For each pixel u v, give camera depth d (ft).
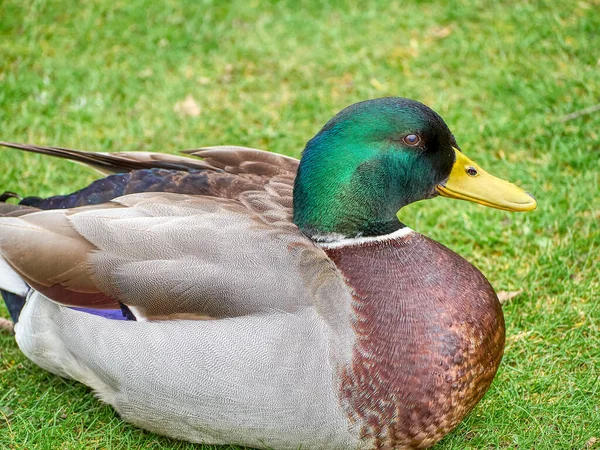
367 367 16.40
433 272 17.43
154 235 17.47
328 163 17.76
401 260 17.56
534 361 20.85
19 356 21.48
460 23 34.45
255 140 29.84
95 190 20.01
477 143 28.96
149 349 16.98
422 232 25.49
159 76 32.37
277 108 31.17
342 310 16.70
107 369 17.60
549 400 19.77
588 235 24.79
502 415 19.27
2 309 23.00
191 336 16.75
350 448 16.99
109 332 17.34
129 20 34.68
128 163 20.79
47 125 29.94
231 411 16.81
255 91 31.91
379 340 16.55
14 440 18.97
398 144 17.70
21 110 30.60
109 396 18.43
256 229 17.56
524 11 34.24
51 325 18.56
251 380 16.40
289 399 16.37
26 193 27.32
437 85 31.68
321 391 16.33
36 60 32.81
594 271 23.59
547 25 33.50
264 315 16.61
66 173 28.02
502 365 20.71
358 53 33.37
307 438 16.88
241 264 17.04
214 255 17.17
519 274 23.84
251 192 19.13
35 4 34.78
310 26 34.65
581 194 26.09
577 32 33.09
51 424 19.43
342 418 16.52
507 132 29.14
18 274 18.21
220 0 35.40
